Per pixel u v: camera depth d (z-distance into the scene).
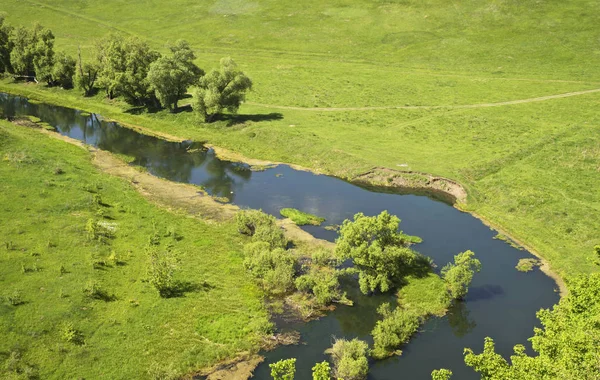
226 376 36.12
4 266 44.69
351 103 98.56
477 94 100.50
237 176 71.56
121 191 63.06
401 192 67.50
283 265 46.31
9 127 83.38
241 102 99.81
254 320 41.47
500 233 56.91
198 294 44.12
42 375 34.44
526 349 39.50
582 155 71.12
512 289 47.06
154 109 97.19
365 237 47.84
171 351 37.75
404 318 40.97
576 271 48.66
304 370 36.78
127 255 48.78
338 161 74.25
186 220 57.38
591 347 27.66
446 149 77.44
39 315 39.47
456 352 39.12
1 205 54.50
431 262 50.53
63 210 55.38
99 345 37.53
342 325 41.91
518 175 67.44
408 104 97.25
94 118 95.06
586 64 112.06
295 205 63.00
